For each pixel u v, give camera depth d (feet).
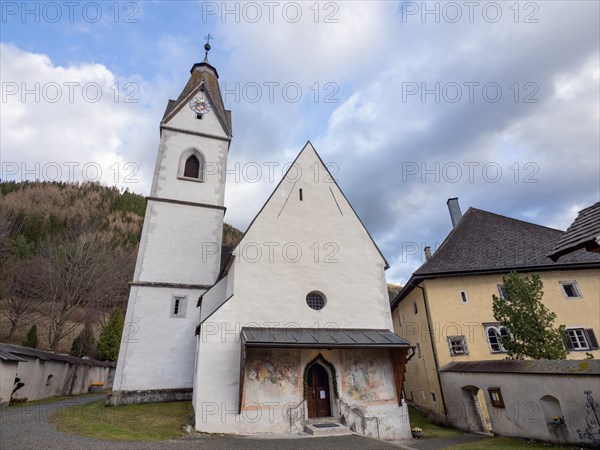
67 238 157.89
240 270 45.85
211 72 88.63
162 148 70.03
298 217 51.57
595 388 30.83
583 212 23.49
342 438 34.60
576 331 53.93
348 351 44.01
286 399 39.75
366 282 50.29
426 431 47.29
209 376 39.09
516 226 68.85
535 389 36.78
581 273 57.47
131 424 37.22
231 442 32.01
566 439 32.99
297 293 46.88
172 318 56.08
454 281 59.31
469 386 47.47
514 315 44.57
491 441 37.35
